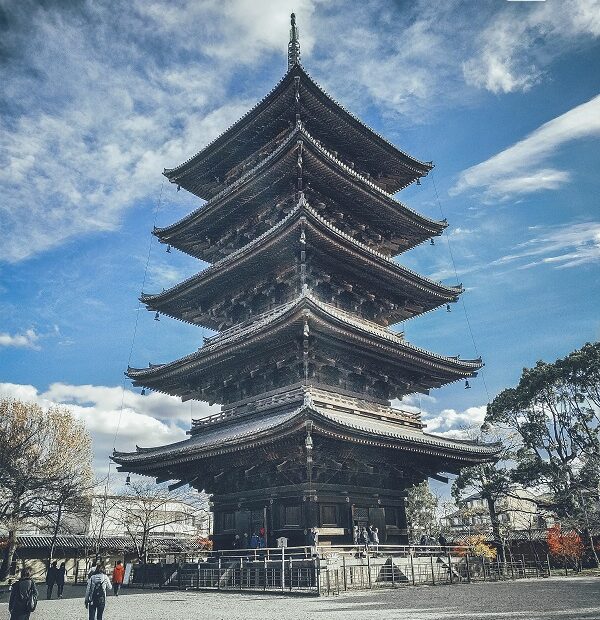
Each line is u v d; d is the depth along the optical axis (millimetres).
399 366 37125
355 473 32062
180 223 43188
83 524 71125
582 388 65625
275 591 24062
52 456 59688
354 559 26953
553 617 14945
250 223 41812
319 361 33500
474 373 39844
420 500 76000
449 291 41250
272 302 38219
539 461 64062
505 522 66188
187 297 41656
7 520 54938
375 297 40906
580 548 49406
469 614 15914
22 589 13984
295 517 29828
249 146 43406
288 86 38344
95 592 15500
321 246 34812
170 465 35719
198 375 38750
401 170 46406
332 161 36906
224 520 34000
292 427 27359
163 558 38031
